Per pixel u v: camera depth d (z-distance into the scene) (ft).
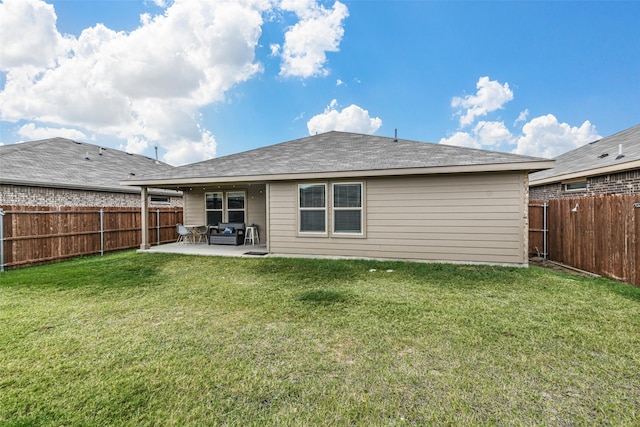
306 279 19.48
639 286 16.99
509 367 8.93
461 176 23.65
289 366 9.14
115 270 22.82
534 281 18.29
